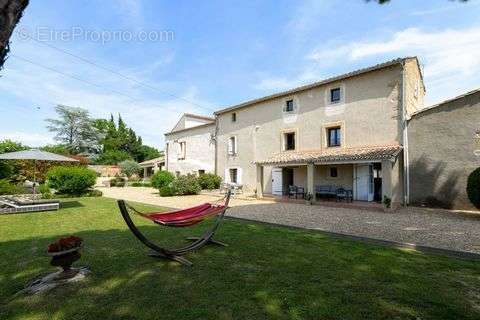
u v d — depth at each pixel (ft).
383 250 17.70
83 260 15.61
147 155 197.06
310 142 54.44
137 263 15.11
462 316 9.66
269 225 26.71
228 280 12.76
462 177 37.86
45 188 55.67
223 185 66.80
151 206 41.22
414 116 41.91
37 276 13.39
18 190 55.16
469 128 37.63
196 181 65.98
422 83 57.82
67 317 9.66
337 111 50.44
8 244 19.27
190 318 9.53
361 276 13.20
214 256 16.35
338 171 50.16
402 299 10.85
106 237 21.12
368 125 46.29
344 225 27.04
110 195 63.00
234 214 34.22
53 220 28.71
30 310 10.12
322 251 17.37
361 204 40.60
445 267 14.49
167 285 12.25
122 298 11.03
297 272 13.74
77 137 174.09
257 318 9.52
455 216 32.60
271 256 16.33
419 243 20.06
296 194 51.08
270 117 62.18
